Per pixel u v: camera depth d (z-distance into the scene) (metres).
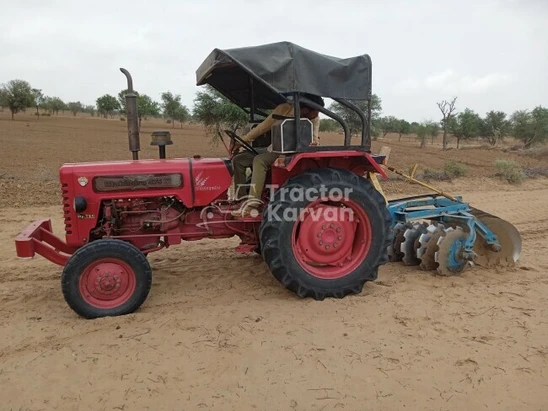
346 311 4.00
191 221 4.53
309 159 4.35
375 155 4.72
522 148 30.23
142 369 3.07
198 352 3.28
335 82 4.07
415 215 5.16
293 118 4.14
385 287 4.61
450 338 3.52
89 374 3.02
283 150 4.05
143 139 33.41
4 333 3.61
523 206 9.31
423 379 2.97
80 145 26.89
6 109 86.62
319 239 4.32
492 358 3.23
